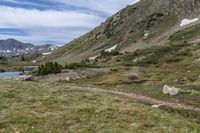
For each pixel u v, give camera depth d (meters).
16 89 34.94
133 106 32.44
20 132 21.09
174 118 30.28
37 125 22.88
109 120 26.00
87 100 33.31
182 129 26.70
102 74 93.94
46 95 33.25
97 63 162.50
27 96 31.62
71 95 35.19
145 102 42.88
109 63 146.62
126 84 68.00
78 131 22.42
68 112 26.84
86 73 95.56
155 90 53.59
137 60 137.50
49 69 96.62
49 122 23.67
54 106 28.59
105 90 55.34
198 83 59.91
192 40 169.75
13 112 25.17
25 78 80.62
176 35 189.00
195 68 85.44
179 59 114.75
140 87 59.69
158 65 111.75
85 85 67.50
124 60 148.38
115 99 35.88
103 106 30.48
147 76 79.81
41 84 43.00
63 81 83.06
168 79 71.69
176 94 47.94
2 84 38.09
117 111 29.28
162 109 36.09
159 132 24.64
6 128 21.66
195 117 34.41
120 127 24.56
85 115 26.52
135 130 24.22
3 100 29.06
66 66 113.81
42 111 26.53
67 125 23.58
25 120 23.50
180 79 68.75
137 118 27.81
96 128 23.53
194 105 41.28
